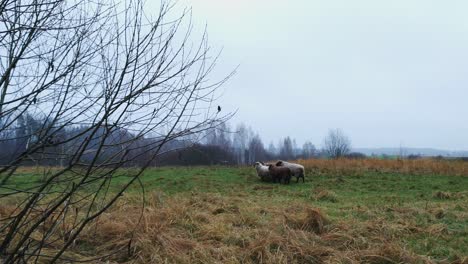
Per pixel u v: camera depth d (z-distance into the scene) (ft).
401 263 21.48
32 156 8.81
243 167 78.74
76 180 10.64
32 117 8.88
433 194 44.96
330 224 26.89
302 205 34.22
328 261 21.44
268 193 47.19
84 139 8.64
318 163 76.13
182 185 53.36
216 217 29.19
